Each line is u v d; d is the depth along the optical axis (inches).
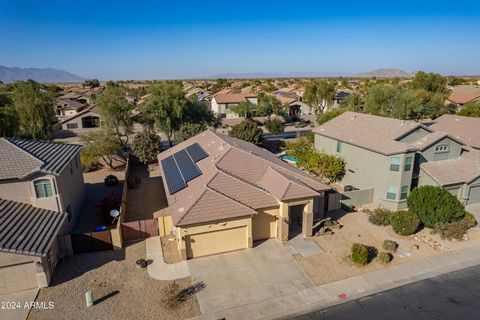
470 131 1571.1
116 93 1784.0
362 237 942.4
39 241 736.3
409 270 789.2
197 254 844.6
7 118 1587.1
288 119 3125.0
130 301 686.5
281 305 676.7
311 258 837.2
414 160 1151.0
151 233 941.8
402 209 1137.4
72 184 1044.5
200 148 1269.7
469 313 650.2
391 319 637.9
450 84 5876.0
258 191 912.9
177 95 2048.5
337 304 681.6
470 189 1159.0
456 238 927.0
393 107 2401.6
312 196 893.2
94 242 861.8
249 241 869.8
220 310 663.1
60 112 3297.2
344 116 1582.2
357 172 1284.4
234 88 5260.8
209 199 843.4
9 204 829.2
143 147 1616.6
